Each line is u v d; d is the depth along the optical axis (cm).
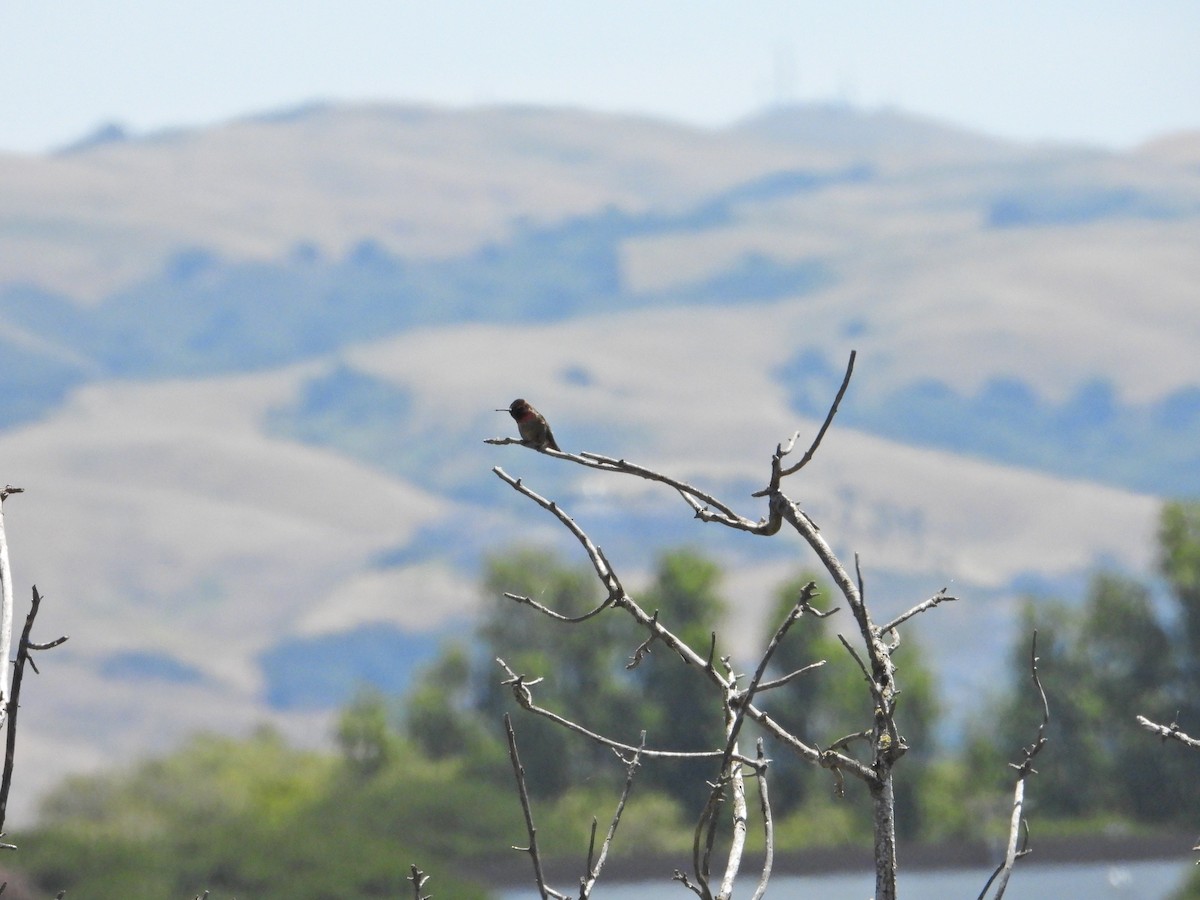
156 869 4256
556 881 5594
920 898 5072
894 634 766
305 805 6241
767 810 735
